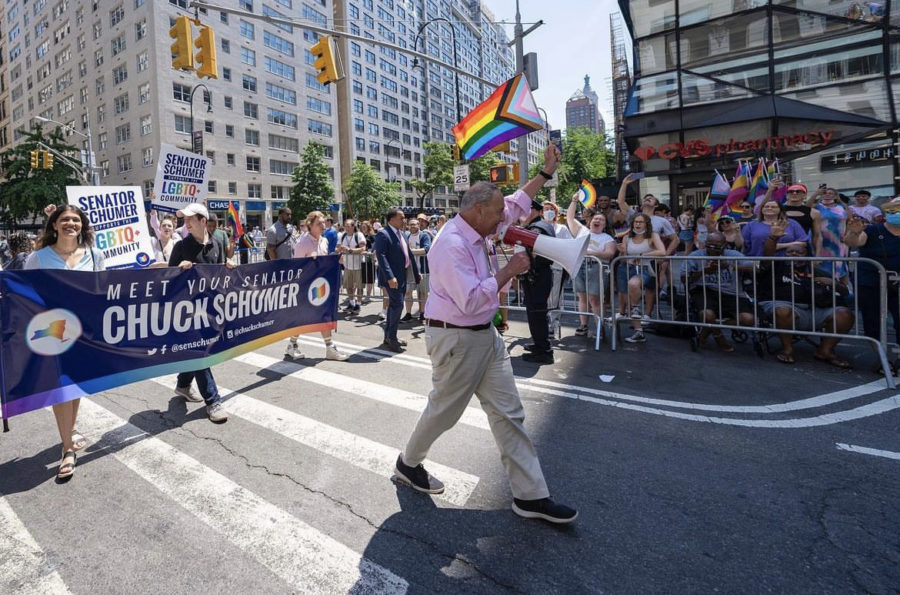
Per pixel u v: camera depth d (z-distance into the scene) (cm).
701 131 1521
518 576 206
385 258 603
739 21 1440
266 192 4400
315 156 4297
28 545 236
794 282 520
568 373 500
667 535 232
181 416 400
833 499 260
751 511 251
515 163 1440
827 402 402
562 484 281
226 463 317
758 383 455
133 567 219
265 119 4397
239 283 459
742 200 842
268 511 261
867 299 495
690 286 593
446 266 227
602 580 203
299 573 212
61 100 4697
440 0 8275
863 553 217
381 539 234
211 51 1006
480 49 10106
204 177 751
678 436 343
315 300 552
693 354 560
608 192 2005
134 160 3856
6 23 5491
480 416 388
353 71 5947
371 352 613
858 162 1345
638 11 1575
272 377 505
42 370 313
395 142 6862
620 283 634
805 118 1370
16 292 304
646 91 1592
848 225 505
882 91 1301
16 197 3481
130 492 284
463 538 233
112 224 575
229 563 220
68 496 281
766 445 326
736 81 1460
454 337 236
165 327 389
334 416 395
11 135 5784
